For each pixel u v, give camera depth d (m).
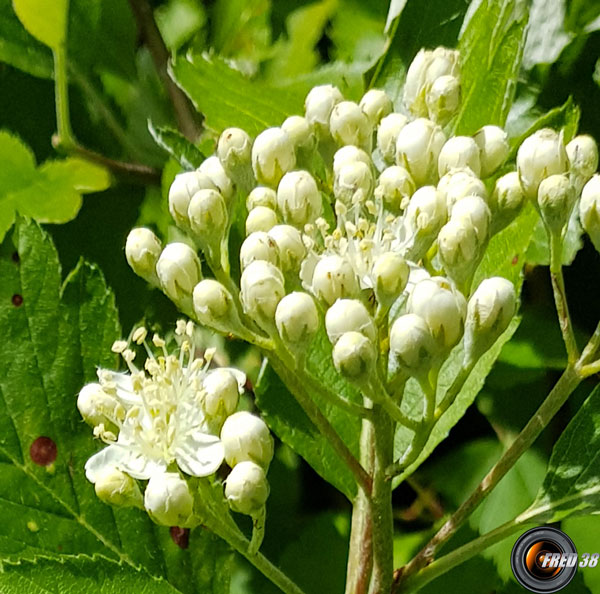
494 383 0.14
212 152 0.13
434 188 0.11
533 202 0.11
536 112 0.14
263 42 0.18
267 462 0.10
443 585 0.13
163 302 0.15
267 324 0.10
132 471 0.11
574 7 0.14
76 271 0.12
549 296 0.14
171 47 0.18
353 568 0.11
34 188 0.15
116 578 0.10
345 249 0.11
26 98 0.16
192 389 0.11
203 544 0.12
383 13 0.17
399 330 0.10
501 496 0.13
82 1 0.16
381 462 0.10
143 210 0.16
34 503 0.12
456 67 0.12
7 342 0.12
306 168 0.12
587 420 0.11
